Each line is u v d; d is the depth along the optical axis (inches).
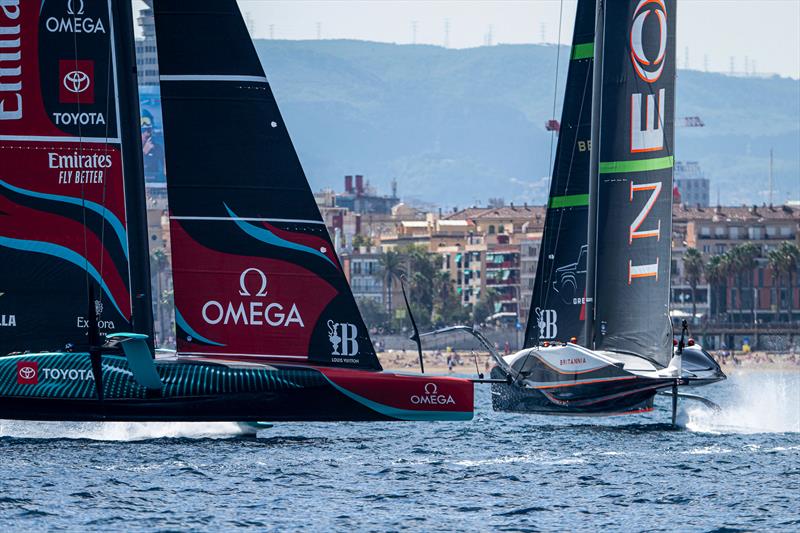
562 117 6515.8
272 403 4827.8
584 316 6461.6
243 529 3737.7
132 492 4217.5
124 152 4909.0
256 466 4761.3
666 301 6235.2
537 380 6215.6
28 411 4749.0
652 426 6722.4
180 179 4950.8
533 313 6560.0
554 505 4183.1
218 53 4950.8
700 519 3971.5
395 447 5516.7
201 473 4571.9
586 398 6161.4
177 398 4778.5
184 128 4953.3
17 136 4872.0
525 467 5000.0
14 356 4756.4
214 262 4953.3
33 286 4867.1
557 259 6510.8
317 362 4963.1
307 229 4958.2
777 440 6063.0
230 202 4953.3
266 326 4958.2
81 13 4889.3
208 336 4955.7
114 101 4904.0
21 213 4864.7
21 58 4869.6
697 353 6530.5
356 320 4970.5
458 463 5068.9
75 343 4869.6
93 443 5147.6
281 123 4955.7
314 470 4741.6
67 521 3801.7
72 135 4886.8
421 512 4020.7
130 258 4909.0
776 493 4431.6
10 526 3727.9
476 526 3833.7
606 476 4795.8
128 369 4756.4
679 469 5000.0
